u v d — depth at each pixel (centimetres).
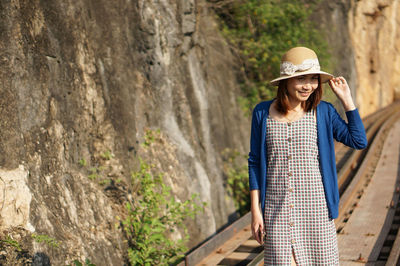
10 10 502
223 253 626
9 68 484
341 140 274
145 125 746
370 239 634
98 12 688
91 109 630
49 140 532
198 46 946
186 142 820
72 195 536
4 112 468
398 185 945
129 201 630
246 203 981
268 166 279
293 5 1281
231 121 1077
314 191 269
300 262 271
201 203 781
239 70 1211
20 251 411
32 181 474
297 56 261
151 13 777
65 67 588
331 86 272
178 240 648
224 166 968
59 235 468
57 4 590
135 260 564
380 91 2869
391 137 1619
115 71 696
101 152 629
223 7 1223
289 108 271
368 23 2731
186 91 873
